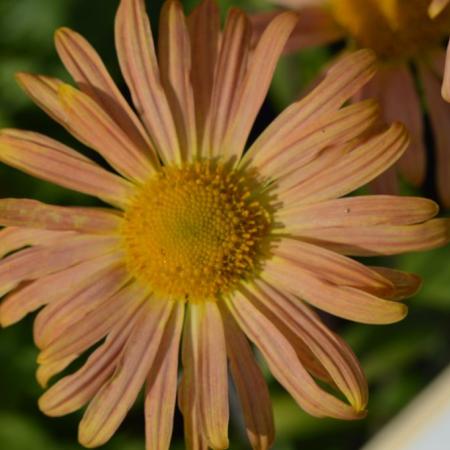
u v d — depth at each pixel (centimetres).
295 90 36
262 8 35
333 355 30
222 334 31
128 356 31
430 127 36
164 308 31
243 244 31
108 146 31
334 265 30
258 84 31
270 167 31
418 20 33
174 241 31
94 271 31
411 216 30
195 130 31
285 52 34
